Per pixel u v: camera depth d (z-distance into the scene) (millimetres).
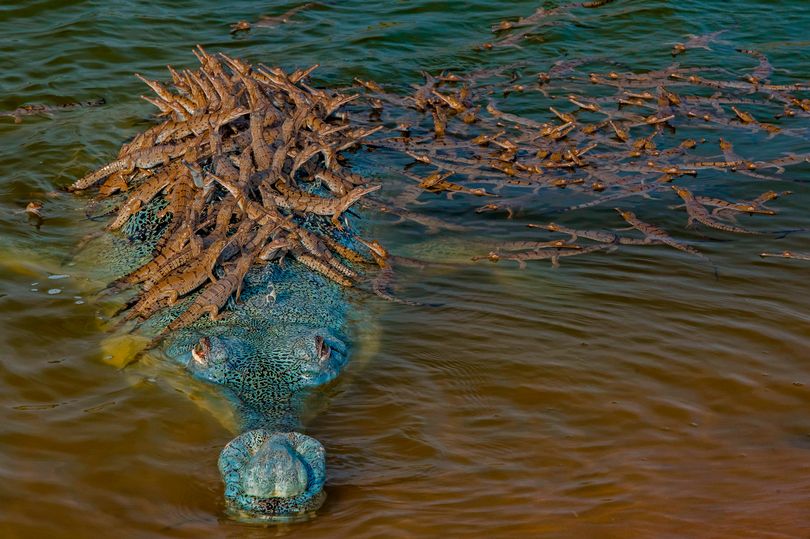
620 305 7781
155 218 8609
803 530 5211
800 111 11883
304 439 5742
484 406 6465
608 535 5215
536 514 5398
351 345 7094
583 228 9219
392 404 6441
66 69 12102
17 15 13375
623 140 11148
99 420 6203
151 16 13742
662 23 14508
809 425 6277
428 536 5219
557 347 7172
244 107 9469
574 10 14922
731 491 5602
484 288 8070
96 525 5301
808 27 14320
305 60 12883
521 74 12992
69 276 7988
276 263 7910
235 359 6613
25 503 5441
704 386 6703
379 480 5703
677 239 8953
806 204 9625
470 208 9641
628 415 6375
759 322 7500
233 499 5457
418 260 8516
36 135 10445
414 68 13055
